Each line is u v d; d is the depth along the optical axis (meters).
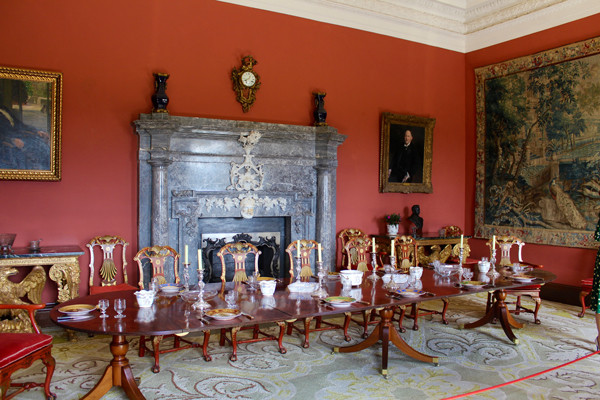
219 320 3.55
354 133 7.96
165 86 6.24
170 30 6.54
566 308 7.09
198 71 6.72
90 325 3.39
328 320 6.37
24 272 5.86
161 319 3.55
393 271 5.33
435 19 8.60
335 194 7.62
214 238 7.00
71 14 5.99
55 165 5.86
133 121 6.10
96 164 6.15
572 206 7.44
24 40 5.76
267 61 7.20
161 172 6.24
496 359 4.84
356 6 7.80
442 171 8.91
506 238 6.73
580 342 5.41
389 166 8.19
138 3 6.36
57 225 5.96
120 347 3.69
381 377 4.34
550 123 7.72
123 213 6.30
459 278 5.01
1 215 5.70
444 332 5.79
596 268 5.25
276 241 7.43
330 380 4.26
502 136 8.45
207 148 6.66
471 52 9.00
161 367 4.55
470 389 4.09
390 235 7.74
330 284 4.95
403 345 4.62
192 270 6.60
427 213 8.75
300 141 7.27
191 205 6.57
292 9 7.38
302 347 5.17
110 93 6.21
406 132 8.33
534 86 7.93
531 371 4.53
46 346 3.69
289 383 4.19
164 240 6.29
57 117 5.85
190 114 6.66
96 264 6.16
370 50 8.09
